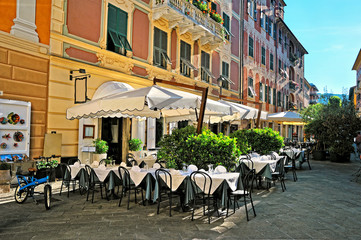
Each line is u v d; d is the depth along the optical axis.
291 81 34.22
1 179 6.96
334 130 15.99
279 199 7.03
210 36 16.50
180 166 6.62
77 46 9.73
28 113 8.22
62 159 9.24
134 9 12.15
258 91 25.09
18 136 7.95
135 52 12.16
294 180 9.87
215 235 4.47
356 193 7.80
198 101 6.81
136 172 6.19
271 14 28.56
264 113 13.49
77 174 7.00
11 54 7.88
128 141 11.75
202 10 15.97
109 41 11.06
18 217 5.25
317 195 7.50
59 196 7.03
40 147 8.60
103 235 4.38
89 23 10.17
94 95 10.04
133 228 4.73
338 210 6.06
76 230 4.59
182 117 9.98
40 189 7.67
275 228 4.85
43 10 8.74
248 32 23.38
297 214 5.71
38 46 8.55
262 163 7.82
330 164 15.23
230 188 5.42
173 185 5.62
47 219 5.16
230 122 20.75
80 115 7.38
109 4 10.95
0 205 6.07
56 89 9.04
